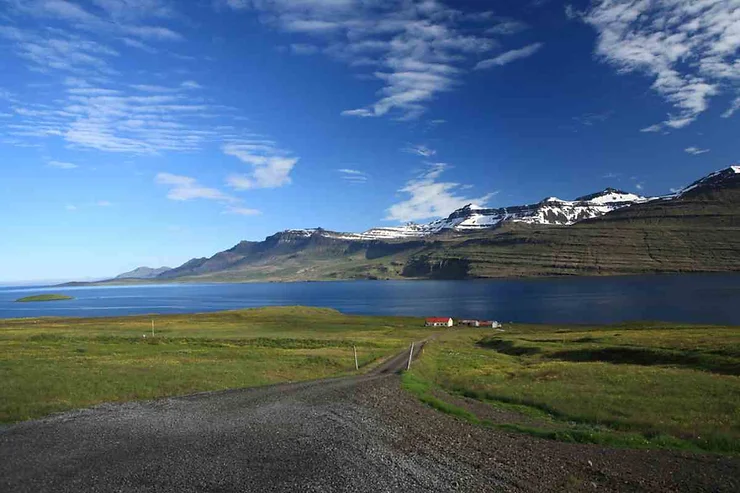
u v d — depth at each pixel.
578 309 187.50
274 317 146.00
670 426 24.84
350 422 23.78
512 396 35.78
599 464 18.03
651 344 66.56
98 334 81.19
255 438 20.34
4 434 20.95
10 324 115.00
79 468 16.14
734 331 81.12
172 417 24.73
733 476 16.80
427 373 51.16
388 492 14.20
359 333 108.06
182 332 97.38
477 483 15.29
